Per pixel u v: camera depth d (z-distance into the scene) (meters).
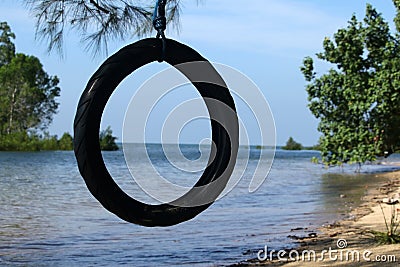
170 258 8.56
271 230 10.98
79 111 3.83
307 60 15.41
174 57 4.16
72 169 34.31
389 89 14.29
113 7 6.08
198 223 12.11
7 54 57.09
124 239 10.29
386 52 14.98
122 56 3.96
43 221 12.93
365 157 14.88
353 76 15.05
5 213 14.59
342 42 15.18
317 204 16.25
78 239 10.39
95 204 16.92
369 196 18.56
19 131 56.78
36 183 25.06
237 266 7.87
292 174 33.03
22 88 55.88
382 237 8.75
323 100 15.33
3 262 8.52
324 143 15.40
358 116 15.03
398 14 15.27
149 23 6.14
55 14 6.05
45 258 8.80
